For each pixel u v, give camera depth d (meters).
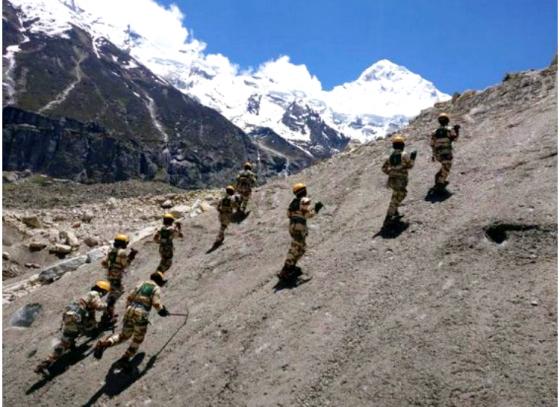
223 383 9.02
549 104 14.66
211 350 10.09
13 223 26.06
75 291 16.58
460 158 14.16
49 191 77.31
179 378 9.71
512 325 7.54
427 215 11.77
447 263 9.62
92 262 19.23
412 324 8.39
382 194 14.70
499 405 6.48
